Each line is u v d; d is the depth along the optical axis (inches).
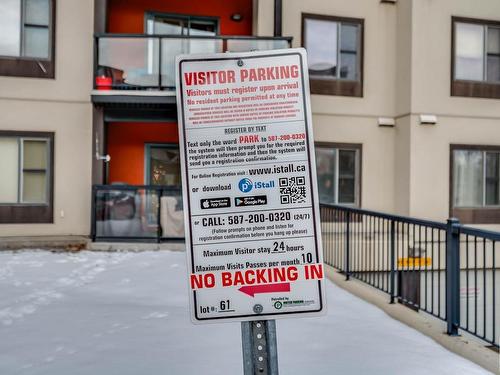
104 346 148.9
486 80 408.5
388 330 171.9
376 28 415.8
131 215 338.3
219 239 81.1
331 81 408.2
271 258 81.3
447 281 161.6
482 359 139.1
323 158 407.8
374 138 415.5
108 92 341.4
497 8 409.4
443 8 398.0
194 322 80.1
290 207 81.9
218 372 129.4
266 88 82.6
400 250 343.0
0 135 352.2
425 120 389.4
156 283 240.4
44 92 357.7
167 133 419.5
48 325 170.2
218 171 81.7
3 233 352.2
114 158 409.7
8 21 354.0
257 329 82.4
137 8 419.2
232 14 438.3
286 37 356.5
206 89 82.1
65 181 360.5
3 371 129.0
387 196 416.8
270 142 82.2
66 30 360.2
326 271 271.9
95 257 309.1
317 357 142.4
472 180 406.3
